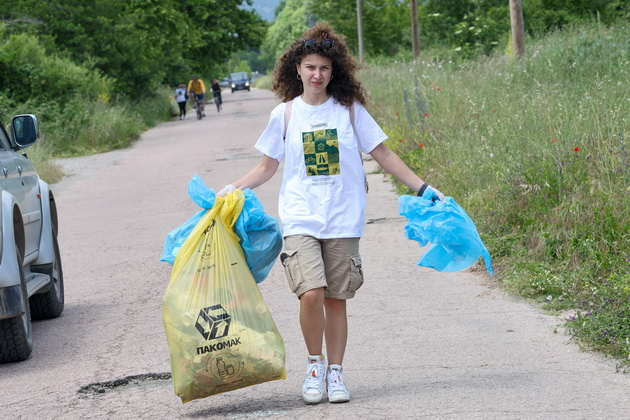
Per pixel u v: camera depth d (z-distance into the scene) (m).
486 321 11.16
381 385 8.79
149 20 80.88
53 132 46.62
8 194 11.15
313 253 8.12
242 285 8.15
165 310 8.10
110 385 9.54
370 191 23.48
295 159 8.28
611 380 8.49
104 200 27.72
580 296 11.68
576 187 14.45
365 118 8.41
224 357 7.95
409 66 49.91
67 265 17.64
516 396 8.12
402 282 13.74
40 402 9.05
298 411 8.12
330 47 8.16
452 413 7.72
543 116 18.53
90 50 64.00
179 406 8.57
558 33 37.84
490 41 63.03
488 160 17.78
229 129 55.47
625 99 17.78
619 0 58.62
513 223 15.20
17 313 10.42
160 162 38.41
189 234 8.41
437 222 8.27
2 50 48.91
